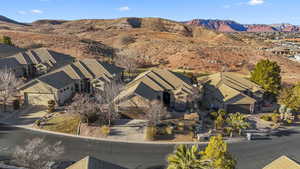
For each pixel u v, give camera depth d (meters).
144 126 34.00
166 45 111.38
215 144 18.86
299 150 29.69
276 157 27.95
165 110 36.38
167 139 31.38
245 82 49.47
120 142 30.39
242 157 27.81
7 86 39.66
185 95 41.09
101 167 18.97
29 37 108.44
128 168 24.75
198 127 34.16
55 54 67.44
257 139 32.50
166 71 48.62
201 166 19.20
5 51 69.31
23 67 59.03
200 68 81.31
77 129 32.84
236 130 34.69
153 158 27.06
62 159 26.22
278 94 47.94
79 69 51.34
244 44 147.00
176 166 19.81
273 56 99.12
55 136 31.44
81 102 34.59
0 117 36.72
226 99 41.72
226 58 91.88
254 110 43.50
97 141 30.48
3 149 27.75
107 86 41.66
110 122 34.72
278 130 35.72
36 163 22.58
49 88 40.72
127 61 69.62
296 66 89.75
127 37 138.50
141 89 39.50
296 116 41.34
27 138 30.66
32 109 40.09
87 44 107.31
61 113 37.81
